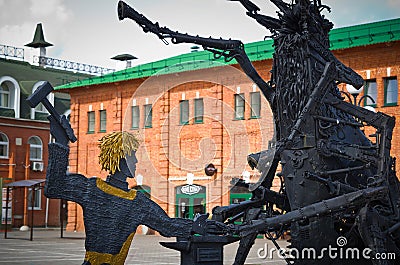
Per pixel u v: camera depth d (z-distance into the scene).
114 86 42.88
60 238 33.97
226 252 22.05
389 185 8.61
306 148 8.95
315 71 9.16
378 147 8.63
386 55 30.50
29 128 51.75
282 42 9.36
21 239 32.88
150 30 8.48
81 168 44.62
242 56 9.33
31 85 54.16
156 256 21.19
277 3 9.37
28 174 50.72
